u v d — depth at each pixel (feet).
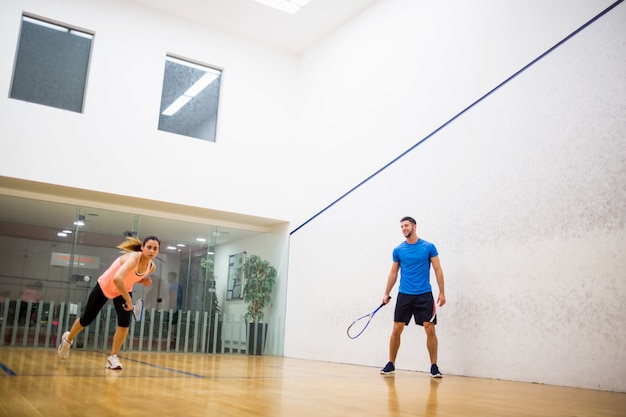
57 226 22.75
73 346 21.89
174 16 25.82
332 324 22.70
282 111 28.12
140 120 24.09
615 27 13.61
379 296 20.31
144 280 14.12
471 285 16.46
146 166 23.91
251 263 26.78
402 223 15.61
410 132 20.48
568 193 14.11
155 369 13.91
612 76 13.52
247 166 26.50
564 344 13.64
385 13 23.04
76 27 23.47
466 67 18.45
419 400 9.25
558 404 9.29
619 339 12.48
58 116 22.34
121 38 24.27
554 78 14.97
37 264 22.08
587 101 14.01
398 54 21.84
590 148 13.76
